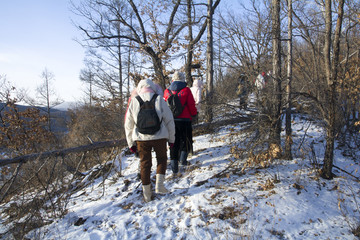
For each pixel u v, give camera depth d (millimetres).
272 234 2398
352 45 5133
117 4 9812
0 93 14938
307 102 3875
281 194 3055
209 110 4980
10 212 3658
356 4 4453
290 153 4000
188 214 2838
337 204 2877
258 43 4117
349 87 4801
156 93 3402
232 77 4875
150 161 3346
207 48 6516
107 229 2811
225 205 2900
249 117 4195
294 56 5270
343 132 4750
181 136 4031
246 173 3699
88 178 4613
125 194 3658
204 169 3969
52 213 3354
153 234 2586
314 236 2352
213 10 6621
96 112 13281
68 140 14195
